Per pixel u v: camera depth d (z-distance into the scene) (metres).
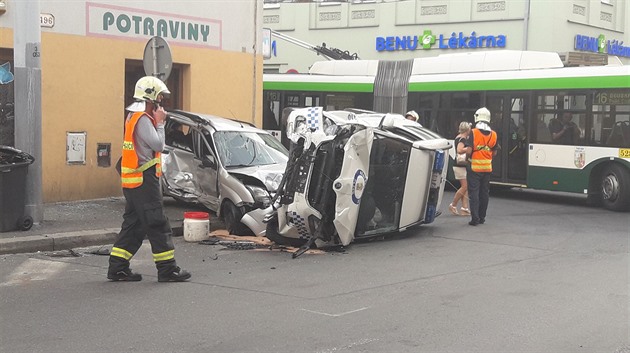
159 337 5.89
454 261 9.35
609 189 15.33
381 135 10.66
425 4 30.06
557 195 18.50
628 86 15.20
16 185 10.14
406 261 9.34
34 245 9.63
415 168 11.14
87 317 6.50
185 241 10.70
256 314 6.61
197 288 7.68
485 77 17.95
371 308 6.85
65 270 8.56
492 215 14.17
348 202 9.96
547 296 7.38
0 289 7.58
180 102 15.34
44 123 12.84
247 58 16.28
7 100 12.48
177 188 12.34
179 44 14.92
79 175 13.39
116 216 11.75
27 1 10.42
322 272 8.59
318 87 20.86
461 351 5.55
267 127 21.34
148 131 7.65
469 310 6.79
